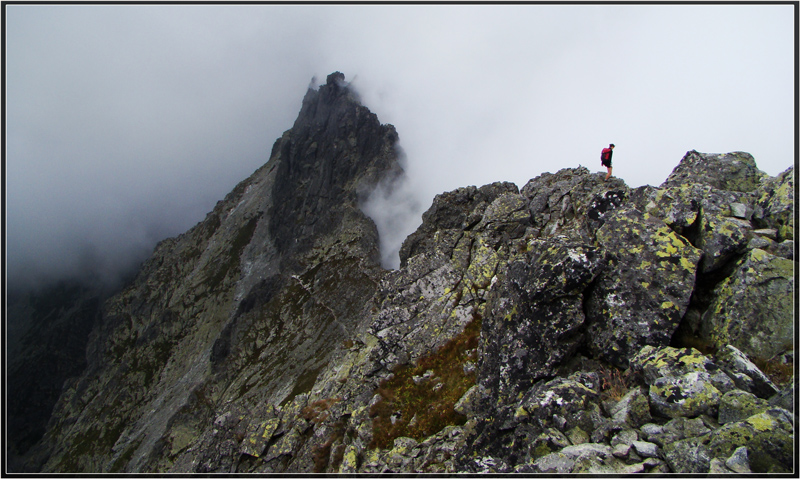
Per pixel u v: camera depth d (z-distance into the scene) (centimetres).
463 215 4022
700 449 826
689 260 1286
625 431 968
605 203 1936
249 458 2934
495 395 1426
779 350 1073
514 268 1538
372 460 1823
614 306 1291
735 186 1642
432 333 2312
